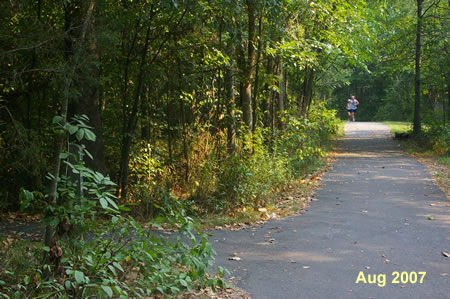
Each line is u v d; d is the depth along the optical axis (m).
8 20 8.74
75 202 4.28
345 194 11.62
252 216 9.17
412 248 6.89
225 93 12.80
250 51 12.04
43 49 8.23
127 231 4.66
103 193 4.21
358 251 6.76
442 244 7.08
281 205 10.43
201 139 11.49
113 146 11.78
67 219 4.21
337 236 7.66
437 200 10.67
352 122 42.09
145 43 9.88
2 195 9.16
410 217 8.99
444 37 24.08
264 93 15.42
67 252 4.50
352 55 19.12
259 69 13.20
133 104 10.68
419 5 24.89
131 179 11.08
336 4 16.80
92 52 8.38
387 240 7.36
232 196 9.89
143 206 9.12
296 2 13.75
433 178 13.85
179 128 11.87
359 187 12.60
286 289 5.23
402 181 13.42
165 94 12.85
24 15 9.21
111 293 3.84
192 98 11.60
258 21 12.59
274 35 13.38
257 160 11.61
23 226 8.00
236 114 12.85
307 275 5.71
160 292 4.83
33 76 9.22
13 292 4.18
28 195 4.00
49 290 4.12
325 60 21.16
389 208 9.87
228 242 7.36
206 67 12.16
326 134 25.12
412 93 30.83
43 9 9.63
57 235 4.78
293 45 13.35
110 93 12.08
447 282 5.43
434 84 25.84
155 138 12.45
